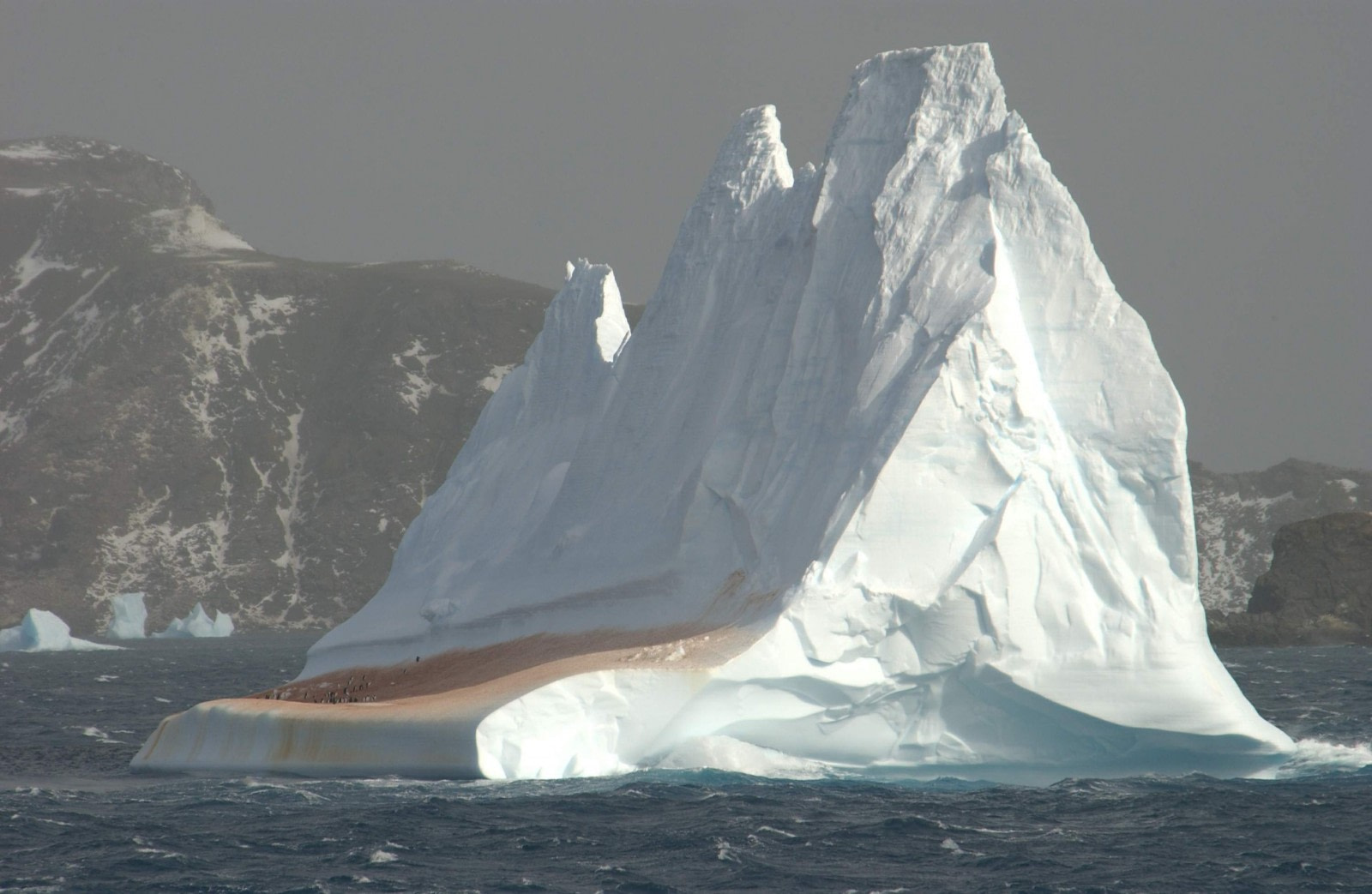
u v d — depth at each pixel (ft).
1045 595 493.36
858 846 380.17
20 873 363.15
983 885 339.77
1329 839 385.70
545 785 464.65
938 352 513.86
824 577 490.90
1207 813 424.46
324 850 382.42
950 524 497.87
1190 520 501.15
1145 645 490.90
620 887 339.98
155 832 409.69
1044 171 536.83
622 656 497.87
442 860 370.32
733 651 479.82
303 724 521.65
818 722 492.54
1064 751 504.02
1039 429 505.25
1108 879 344.90
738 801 434.30
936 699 499.10
